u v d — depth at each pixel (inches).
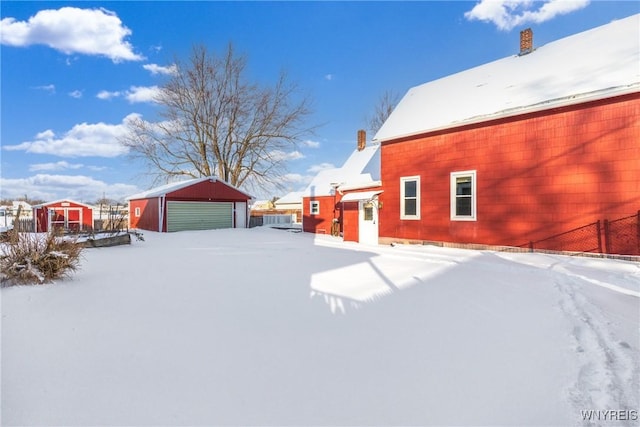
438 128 460.4
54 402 92.9
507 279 263.0
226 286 239.3
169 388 101.6
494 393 100.6
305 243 576.4
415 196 505.0
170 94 1143.0
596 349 130.1
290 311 181.0
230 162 1219.2
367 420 87.5
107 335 142.1
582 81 364.8
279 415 89.2
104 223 1014.4
